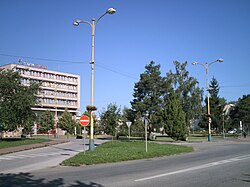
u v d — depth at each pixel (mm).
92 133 23219
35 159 20969
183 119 44156
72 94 133375
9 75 39719
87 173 13078
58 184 10297
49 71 123500
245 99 78812
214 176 11586
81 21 24250
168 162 17266
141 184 9914
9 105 38125
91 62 23906
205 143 39594
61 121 82500
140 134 65000
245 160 17484
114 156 19000
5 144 33531
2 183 10844
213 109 75375
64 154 24266
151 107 52031
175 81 61750
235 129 88938
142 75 52906
